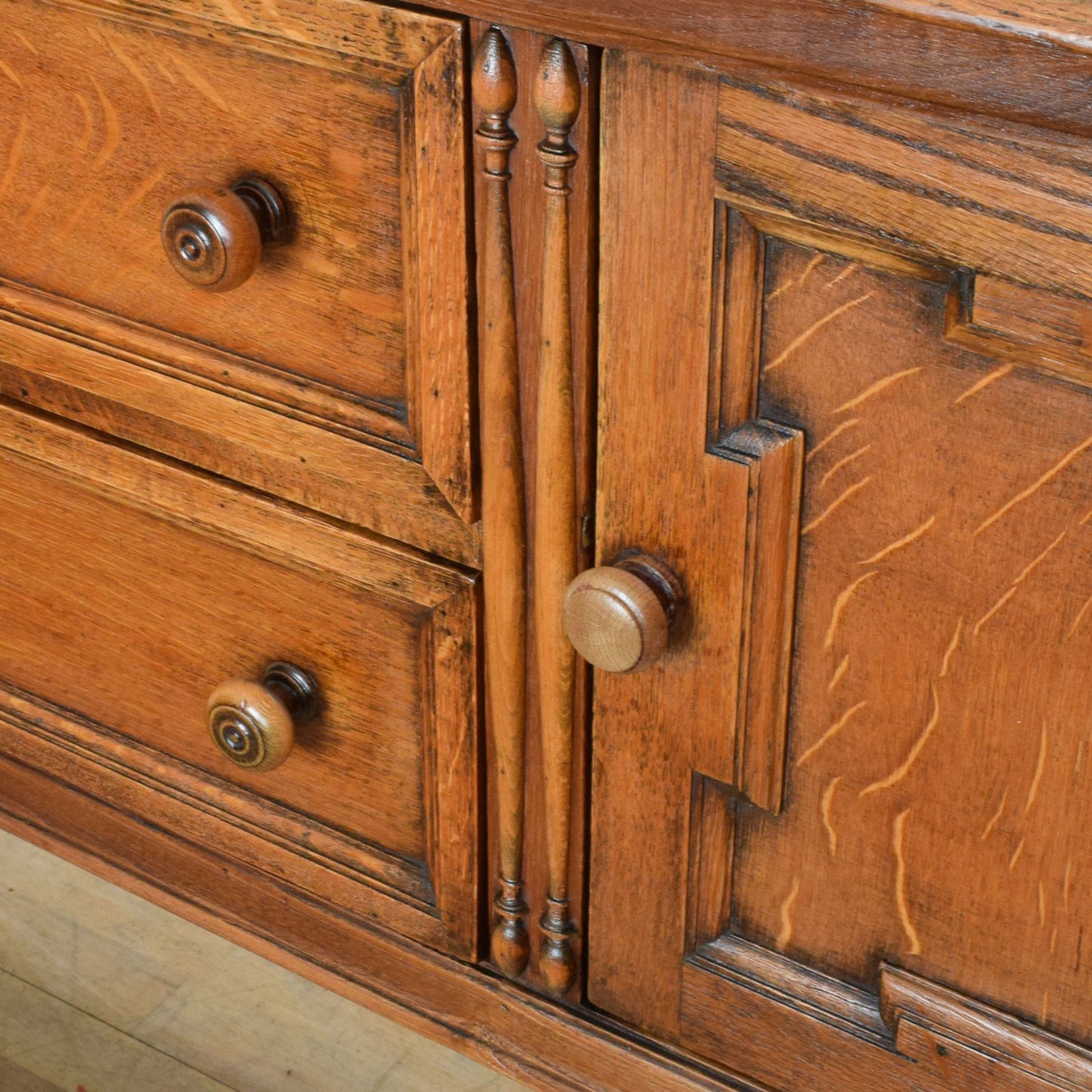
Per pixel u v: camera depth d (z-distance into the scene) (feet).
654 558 2.38
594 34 1.98
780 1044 2.71
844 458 2.16
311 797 3.07
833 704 2.36
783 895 2.59
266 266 2.51
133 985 3.47
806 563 2.27
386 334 2.45
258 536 2.79
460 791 2.81
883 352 2.06
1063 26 1.70
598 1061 2.94
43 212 2.69
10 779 3.54
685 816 2.59
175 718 3.17
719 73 1.95
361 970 3.20
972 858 2.36
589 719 2.63
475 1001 3.05
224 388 2.67
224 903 3.34
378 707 2.86
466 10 2.06
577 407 2.34
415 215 2.29
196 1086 3.25
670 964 2.76
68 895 3.67
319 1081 3.28
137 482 2.88
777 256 2.07
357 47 2.19
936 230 1.91
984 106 1.79
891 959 2.53
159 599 3.02
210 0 2.27
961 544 2.13
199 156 2.46
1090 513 2.01
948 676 2.24
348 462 2.61
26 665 3.34
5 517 3.13
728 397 2.19
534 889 2.86
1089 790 2.20
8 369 2.92
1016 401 2.00
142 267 2.64
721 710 2.44
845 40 1.82
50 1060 3.29
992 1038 2.46
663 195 2.09
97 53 2.45
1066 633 2.11
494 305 2.29
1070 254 1.84
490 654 2.63
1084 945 2.32
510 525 2.48
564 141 2.10
